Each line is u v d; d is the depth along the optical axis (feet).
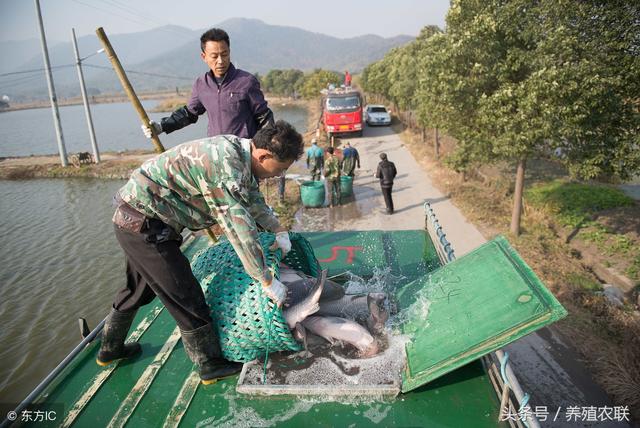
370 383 7.81
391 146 70.74
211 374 8.29
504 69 26.35
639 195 39.52
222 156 7.04
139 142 122.01
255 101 11.32
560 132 24.03
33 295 38.04
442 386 7.93
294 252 10.53
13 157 97.45
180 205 7.52
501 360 6.99
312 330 8.84
